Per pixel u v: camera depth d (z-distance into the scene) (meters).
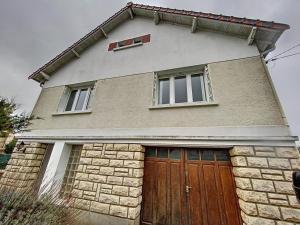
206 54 5.70
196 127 4.82
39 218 2.96
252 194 3.77
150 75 6.21
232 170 4.43
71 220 4.22
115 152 5.49
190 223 4.34
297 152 3.80
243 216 3.85
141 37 7.29
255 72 4.84
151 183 5.07
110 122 6.03
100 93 6.82
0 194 3.43
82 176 5.63
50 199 3.91
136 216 4.60
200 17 5.79
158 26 7.21
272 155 3.94
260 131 4.19
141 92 6.05
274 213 3.51
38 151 7.06
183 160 4.98
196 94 5.59
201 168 4.73
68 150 6.60
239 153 4.18
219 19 5.41
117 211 4.71
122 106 6.12
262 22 4.77
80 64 8.17
